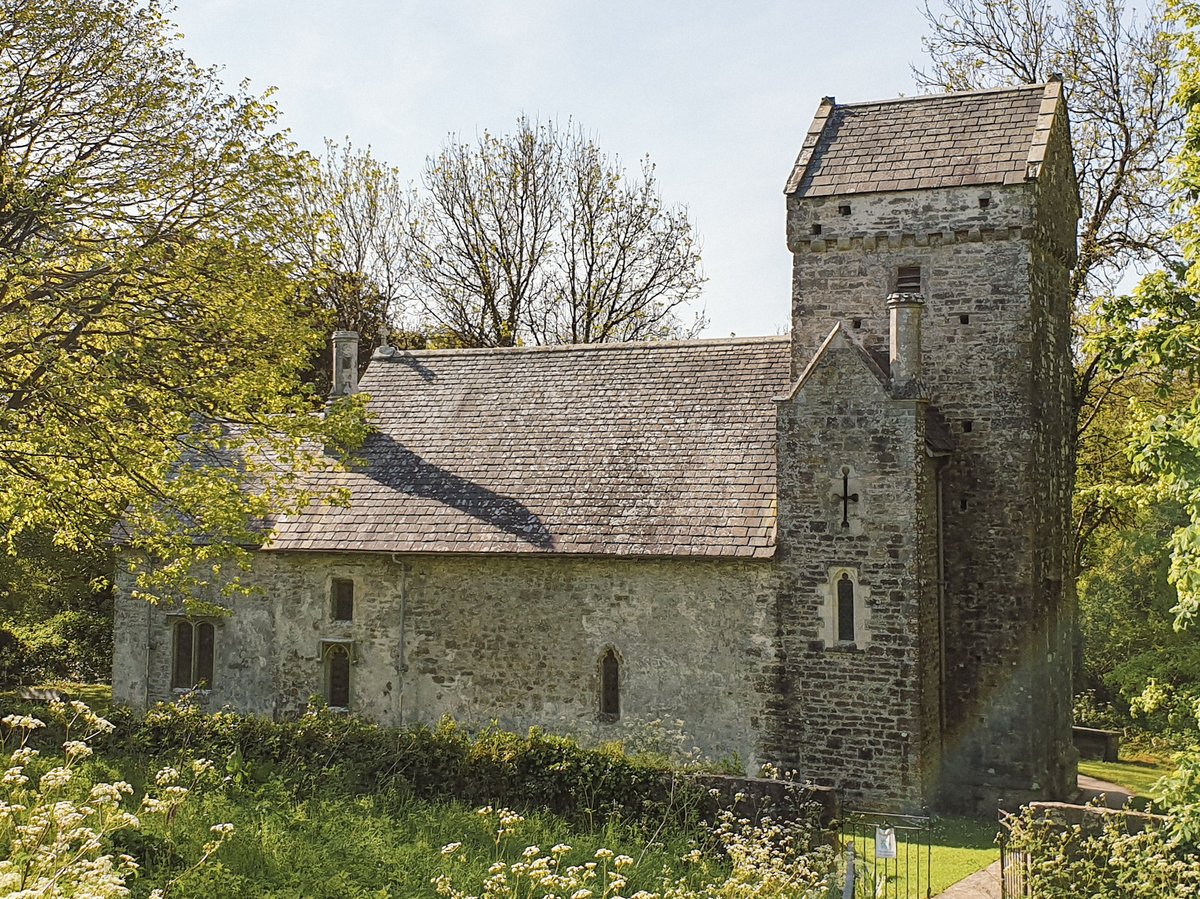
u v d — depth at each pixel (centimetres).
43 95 2188
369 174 5262
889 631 2333
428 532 2748
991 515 2503
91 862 985
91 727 1967
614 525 2600
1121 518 3644
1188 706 2180
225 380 2295
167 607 3055
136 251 2067
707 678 2486
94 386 1961
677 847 1645
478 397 3088
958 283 2534
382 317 5212
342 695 2841
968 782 2494
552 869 1502
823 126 2761
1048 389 2630
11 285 2077
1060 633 2664
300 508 2423
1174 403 3122
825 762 2375
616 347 3058
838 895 1480
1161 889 1484
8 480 2258
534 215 5075
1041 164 2470
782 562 2427
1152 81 3338
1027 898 1638
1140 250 3381
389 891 1338
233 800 1691
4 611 3844
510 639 2666
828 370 2408
